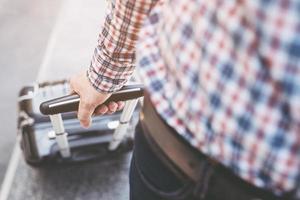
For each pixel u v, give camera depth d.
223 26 0.40
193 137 0.48
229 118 0.42
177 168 0.54
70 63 1.93
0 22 2.10
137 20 0.64
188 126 0.48
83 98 0.86
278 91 0.38
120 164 1.53
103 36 0.73
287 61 0.36
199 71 0.43
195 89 0.45
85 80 0.83
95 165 1.51
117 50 0.72
